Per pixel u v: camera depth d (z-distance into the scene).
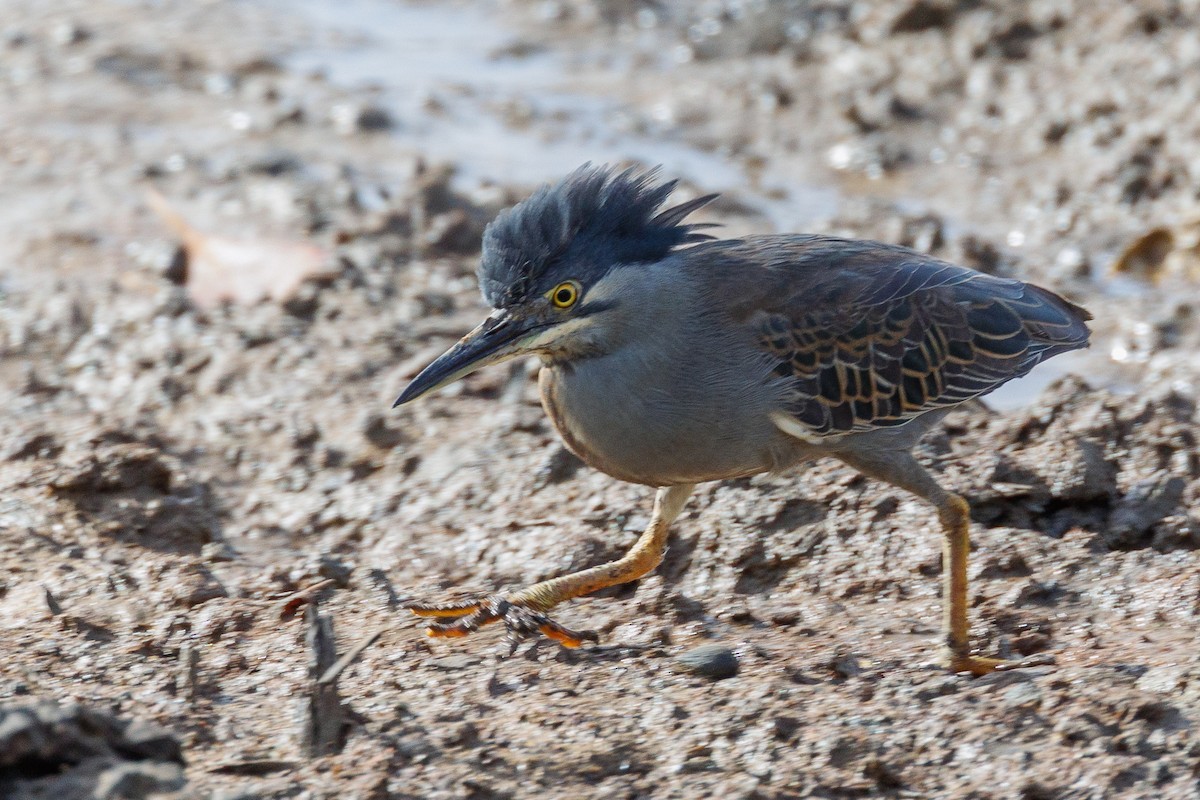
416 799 8.54
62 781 7.73
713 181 20.88
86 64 25.22
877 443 11.02
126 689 9.98
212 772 8.79
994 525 12.25
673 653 10.59
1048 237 18.98
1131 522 12.02
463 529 12.88
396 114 23.41
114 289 17.75
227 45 26.44
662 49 25.98
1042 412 13.34
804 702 9.71
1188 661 9.95
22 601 11.37
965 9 24.75
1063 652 10.52
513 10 28.17
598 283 10.43
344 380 15.45
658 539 11.38
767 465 10.98
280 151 21.80
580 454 11.04
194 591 11.43
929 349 11.20
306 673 10.21
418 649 10.59
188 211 19.92
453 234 18.83
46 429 14.38
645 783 8.84
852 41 25.02
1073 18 23.94
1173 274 17.89
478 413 14.72
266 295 17.62
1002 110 22.28
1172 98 21.45
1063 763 8.91
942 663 10.37
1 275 18.33
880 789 8.82
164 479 13.05
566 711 9.62
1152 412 13.24
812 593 11.67
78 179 20.95
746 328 10.68
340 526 13.23
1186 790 8.63
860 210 19.25
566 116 23.34
